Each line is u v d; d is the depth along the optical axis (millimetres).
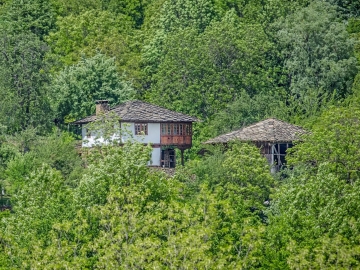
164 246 186375
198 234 181625
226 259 184750
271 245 189750
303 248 181000
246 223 192500
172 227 192125
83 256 190125
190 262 177250
